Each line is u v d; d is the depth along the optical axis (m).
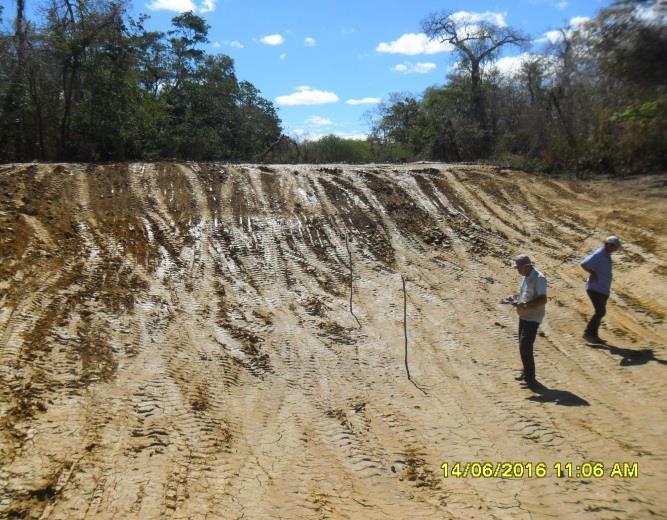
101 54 16.55
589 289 8.23
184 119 23.33
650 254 11.29
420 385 6.91
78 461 4.72
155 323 7.57
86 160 16.25
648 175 16.67
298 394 6.50
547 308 9.42
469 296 9.70
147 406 5.74
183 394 6.08
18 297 7.34
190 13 27.88
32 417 5.20
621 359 7.75
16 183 10.48
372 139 32.50
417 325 8.62
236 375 6.72
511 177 15.46
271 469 5.01
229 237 10.42
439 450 5.48
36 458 4.68
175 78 27.64
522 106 29.31
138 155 17.80
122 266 8.84
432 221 12.35
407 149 30.23
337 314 8.71
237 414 5.91
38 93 16.14
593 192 14.97
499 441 5.64
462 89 31.12
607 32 17.70
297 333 7.98
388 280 10.00
